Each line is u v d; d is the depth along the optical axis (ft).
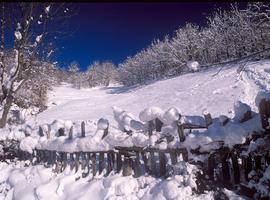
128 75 243.60
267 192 14.38
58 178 24.54
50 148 27.50
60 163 26.35
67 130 30.32
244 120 15.99
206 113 17.92
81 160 24.61
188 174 16.89
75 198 21.44
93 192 20.95
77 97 159.33
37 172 26.73
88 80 342.64
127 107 78.28
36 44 51.13
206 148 16.62
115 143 21.36
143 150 19.84
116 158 22.18
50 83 106.93
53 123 29.25
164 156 19.24
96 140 23.03
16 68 51.24
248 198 15.31
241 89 59.52
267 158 14.99
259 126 15.15
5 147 34.76
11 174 29.17
